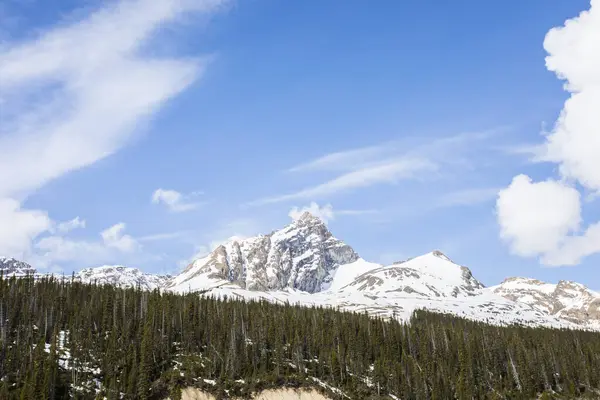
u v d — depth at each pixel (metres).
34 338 172.25
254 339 198.25
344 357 198.50
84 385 147.75
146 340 168.38
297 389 172.75
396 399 179.00
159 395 152.50
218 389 162.12
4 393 131.88
